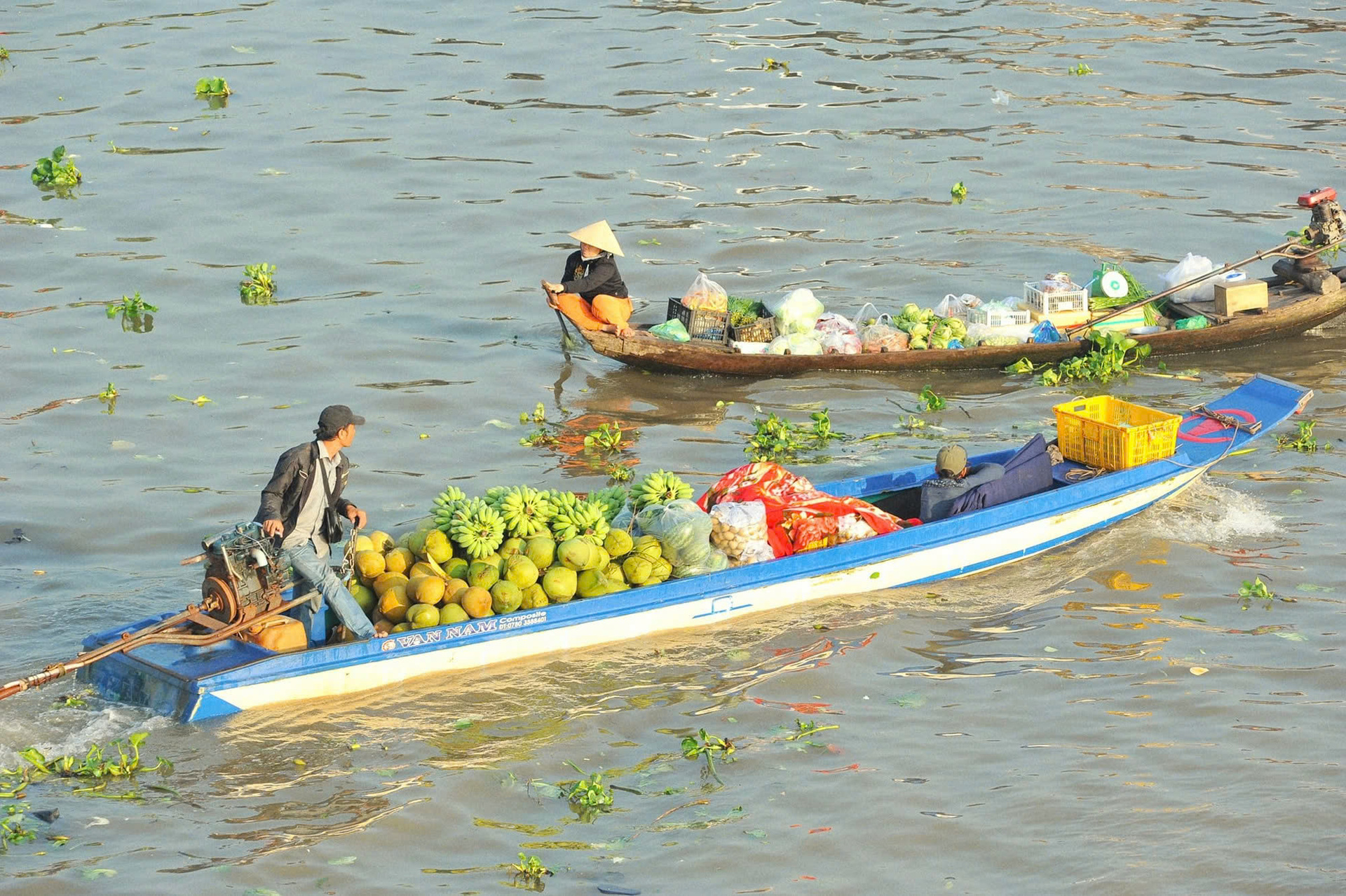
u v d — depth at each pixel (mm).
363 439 49969
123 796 30797
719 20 105500
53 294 62375
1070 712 34469
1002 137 82312
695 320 56031
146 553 42031
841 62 95625
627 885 28375
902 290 63594
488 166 78625
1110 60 95188
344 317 60750
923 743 33312
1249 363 56594
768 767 32438
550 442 49938
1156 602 39688
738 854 29375
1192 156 78562
